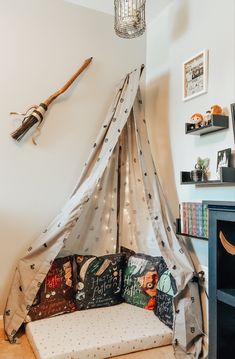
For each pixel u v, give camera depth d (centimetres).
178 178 233
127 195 264
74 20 259
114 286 235
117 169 261
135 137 253
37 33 245
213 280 149
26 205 237
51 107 247
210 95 204
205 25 212
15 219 233
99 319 209
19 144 236
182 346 182
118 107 247
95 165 238
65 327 197
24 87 239
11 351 184
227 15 193
